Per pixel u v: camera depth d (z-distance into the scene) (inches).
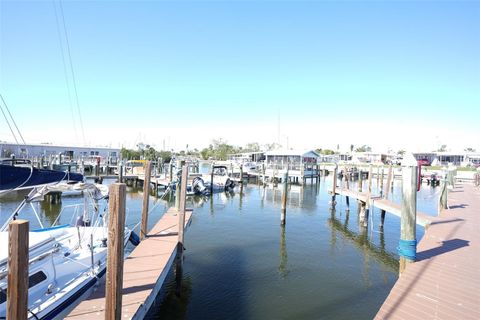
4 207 847.1
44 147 2006.6
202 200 1096.2
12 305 130.9
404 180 284.0
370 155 3031.5
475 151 2876.5
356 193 837.8
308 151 1819.6
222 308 347.3
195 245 566.6
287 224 745.0
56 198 890.7
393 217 850.1
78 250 329.1
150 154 2469.2
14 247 130.2
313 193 1327.5
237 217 816.9
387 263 497.7
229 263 480.1
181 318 326.0
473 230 409.4
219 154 3555.6
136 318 227.3
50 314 236.1
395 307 201.8
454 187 1076.5
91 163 1755.7
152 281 282.2
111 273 190.7
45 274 264.5
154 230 460.1
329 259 509.0
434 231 403.9
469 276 250.1
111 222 190.1
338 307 355.3
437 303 207.0
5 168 288.2
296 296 378.3
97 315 221.6
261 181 1738.4
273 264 479.8
